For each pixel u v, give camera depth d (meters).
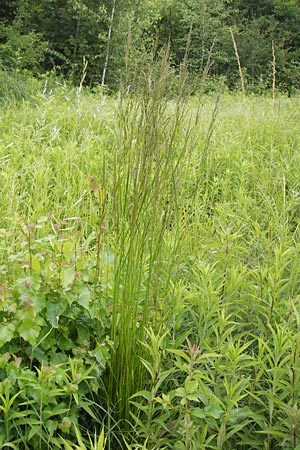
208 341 2.62
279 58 19.36
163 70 2.45
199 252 3.30
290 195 4.73
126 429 2.45
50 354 2.46
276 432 2.20
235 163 5.19
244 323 2.78
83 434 2.46
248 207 4.38
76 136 6.13
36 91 8.56
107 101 7.82
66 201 4.29
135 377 2.49
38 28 15.15
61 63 15.33
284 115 7.30
